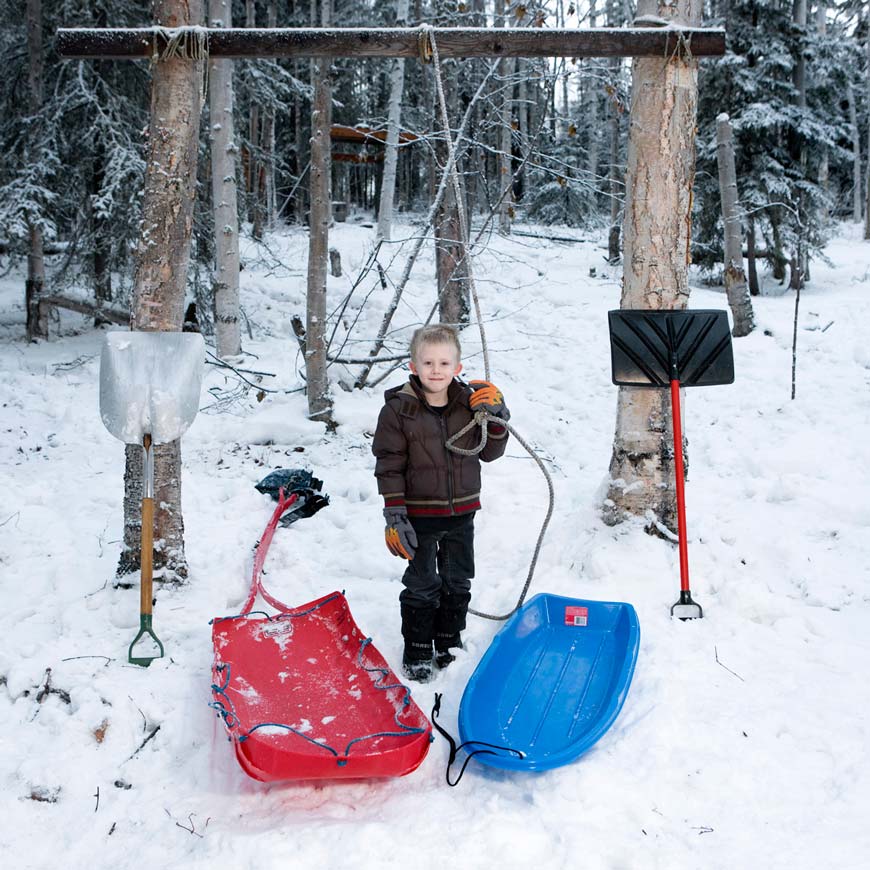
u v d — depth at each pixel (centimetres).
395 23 1456
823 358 953
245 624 383
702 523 497
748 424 760
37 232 1069
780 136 1550
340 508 592
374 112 2936
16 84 1148
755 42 1527
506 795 292
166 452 432
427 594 363
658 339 420
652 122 450
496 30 401
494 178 1720
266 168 2041
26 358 991
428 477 355
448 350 341
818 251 1540
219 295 1002
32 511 561
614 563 448
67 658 369
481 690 341
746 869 253
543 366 1024
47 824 289
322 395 787
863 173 3262
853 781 290
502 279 1451
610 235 1599
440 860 258
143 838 278
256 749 279
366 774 283
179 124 404
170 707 339
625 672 344
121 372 373
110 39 392
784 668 362
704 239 1559
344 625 390
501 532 525
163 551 436
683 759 304
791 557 460
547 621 408
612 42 417
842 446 655
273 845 262
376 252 873
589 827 273
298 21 2478
